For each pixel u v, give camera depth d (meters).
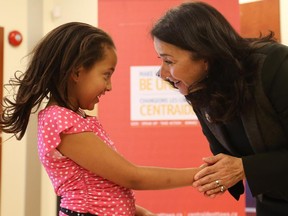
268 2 2.47
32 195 2.71
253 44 1.08
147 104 2.47
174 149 2.45
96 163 0.94
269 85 1.01
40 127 0.98
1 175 2.54
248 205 2.34
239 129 1.14
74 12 2.86
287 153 1.05
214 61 1.01
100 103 2.48
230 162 1.04
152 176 0.97
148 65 2.47
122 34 2.49
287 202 1.19
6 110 1.06
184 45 1.00
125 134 2.47
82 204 0.94
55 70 0.99
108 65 1.00
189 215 2.40
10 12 2.64
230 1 2.41
